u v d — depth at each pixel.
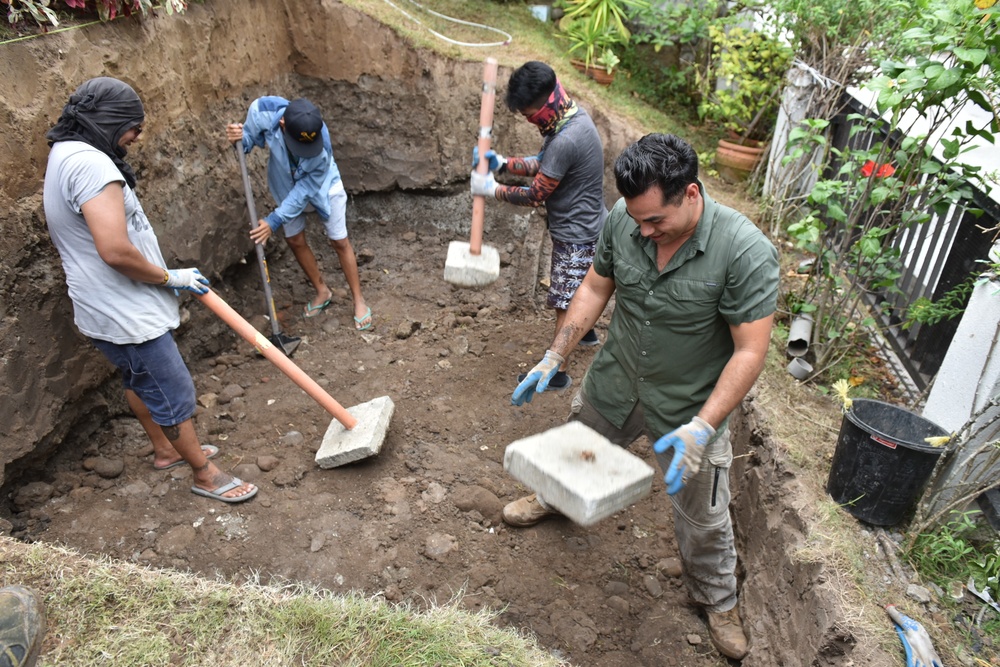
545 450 2.13
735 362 2.14
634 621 3.03
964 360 2.98
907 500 2.72
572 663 2.81
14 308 2.96
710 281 2.18
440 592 3.01
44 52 3.06
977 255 3.44
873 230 3.52
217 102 4.46
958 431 2.68
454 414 4.11
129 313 2.77
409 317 5.07
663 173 1.93
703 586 2.88
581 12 6.98
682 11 7.44
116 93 2.56
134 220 2.77
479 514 3.42
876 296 4.43
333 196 4.50
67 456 3.43
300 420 3.96
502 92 5.71
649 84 7.85
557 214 3.85
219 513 3.27
